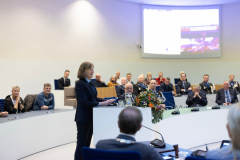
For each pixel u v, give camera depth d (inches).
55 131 152.3
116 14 355.6
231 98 221.3
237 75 390.3
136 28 373.7
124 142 51.9
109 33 348.5
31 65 282.0
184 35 385.1
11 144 120.3
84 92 92.4
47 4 296.5
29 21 282.0
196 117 145.9
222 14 393.4
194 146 143.4
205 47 388.2
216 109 157.6
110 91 229.5
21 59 275.0
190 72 397.1
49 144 147.5
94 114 90.5
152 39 378.3
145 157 50.0
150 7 377.7
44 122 144.6
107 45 346.3
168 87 253.8
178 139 132.3
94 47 334.0
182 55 385.4
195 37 386.6
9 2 268.5
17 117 131.0
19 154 125.5
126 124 52.6
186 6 385.7
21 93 273.1
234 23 391.5
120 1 359.9
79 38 321.4
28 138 132.3
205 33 387.5
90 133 98.7
